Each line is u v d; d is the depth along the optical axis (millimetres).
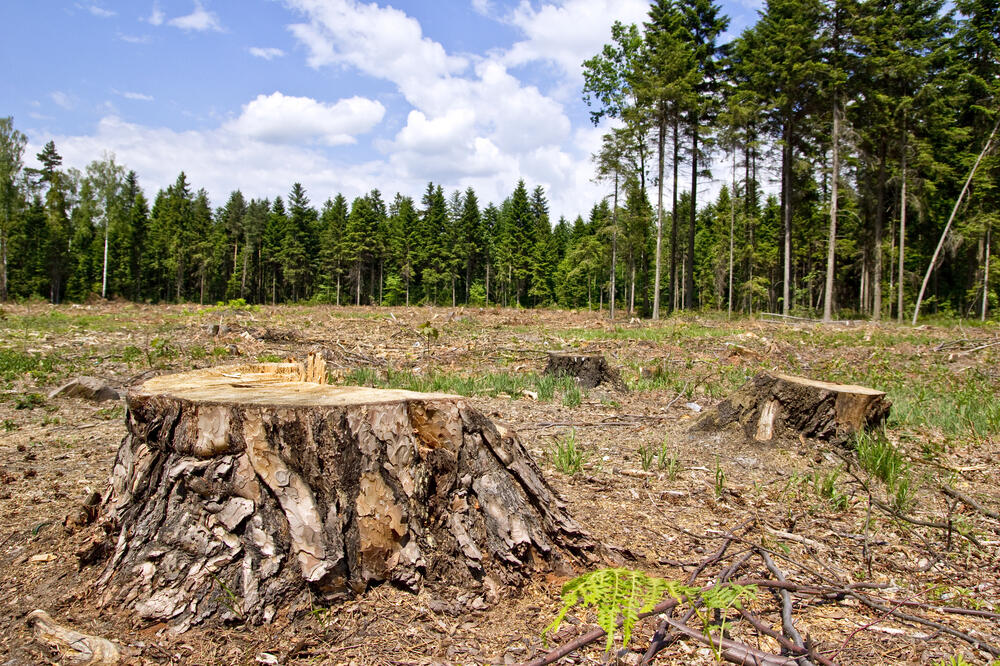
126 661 2049
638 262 33938
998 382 9273
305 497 2387
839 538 3629
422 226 59969
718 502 4184
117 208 45250
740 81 26516
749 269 34031
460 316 21453
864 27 21609
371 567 2443
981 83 23703
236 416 2428
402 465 2537
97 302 29500
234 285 60719
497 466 2807
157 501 2494
